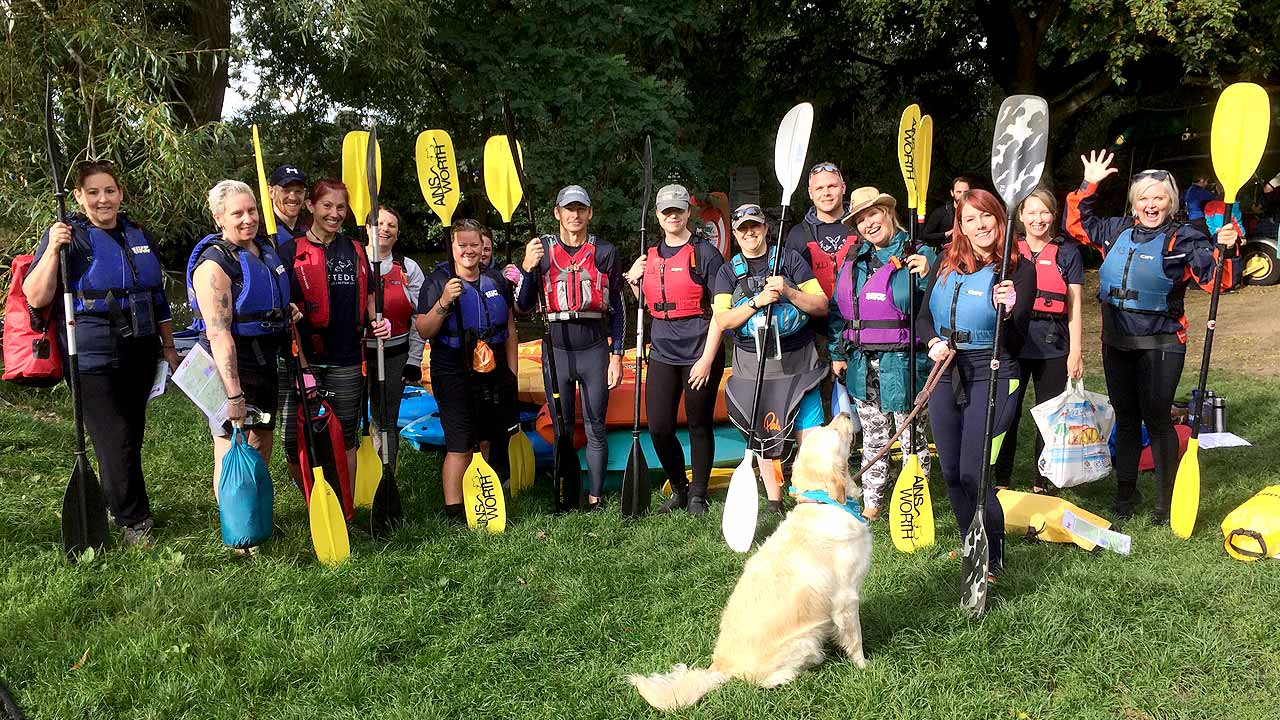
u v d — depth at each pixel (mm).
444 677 3141
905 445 4383
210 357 3910
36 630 3297
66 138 6750
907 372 4219
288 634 3400
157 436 6027
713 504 4812
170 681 3031
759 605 2973
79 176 3887
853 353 4387
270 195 4422
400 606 3629
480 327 4562
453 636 3418
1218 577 3586
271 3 8133
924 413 4383
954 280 3521
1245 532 3793
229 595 3627
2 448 5453
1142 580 3576
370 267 4648
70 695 2947
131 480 4129
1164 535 4137
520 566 4078
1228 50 12500
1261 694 2844
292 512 4621
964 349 3502
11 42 6516
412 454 5852
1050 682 3010
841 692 2912
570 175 8906
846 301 4297
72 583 3648
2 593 3590
